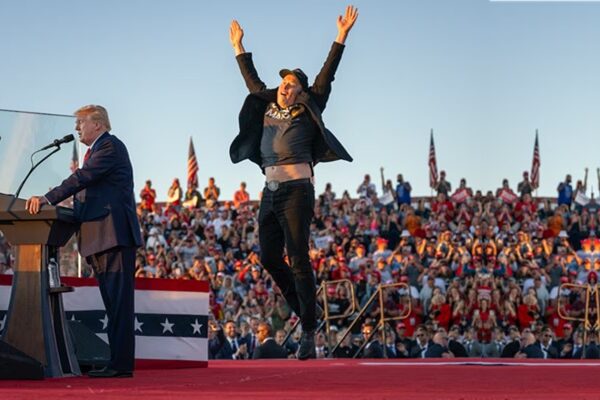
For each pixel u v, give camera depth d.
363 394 5.14
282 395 5.04
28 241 6.69
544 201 40.84
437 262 25.16
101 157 6.79
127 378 6.72
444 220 33.16
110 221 6.79
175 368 9.09
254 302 21.91
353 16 8.82
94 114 6.96
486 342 20.59
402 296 21.06
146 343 9.07
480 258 26.20
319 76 8.81
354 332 20.05
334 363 9.65
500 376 6.88
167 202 37.62
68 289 6.68
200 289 9.24
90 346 8.04
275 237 9.03
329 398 4.82
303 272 8.85
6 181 8.41
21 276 6.69
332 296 20.47
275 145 8.76
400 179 36.53
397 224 32.81
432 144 46.66
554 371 7.62
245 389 5.55
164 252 28.44
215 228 33.12
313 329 9.18
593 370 7.80
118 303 6.85
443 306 21.70
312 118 8.74
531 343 19.95
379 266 25.72
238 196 38.28
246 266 25.06
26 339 6.64
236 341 19.00
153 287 9.12
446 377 6.76
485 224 30.22
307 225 8.82
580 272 27.61
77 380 6.46
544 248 31.17
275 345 16.52
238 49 9.07
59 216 6.60
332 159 8.80
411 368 8.18
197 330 9.18
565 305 21.66
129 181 6.94
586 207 36.66
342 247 28.81
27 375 6.41
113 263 6.86
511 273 26.03
